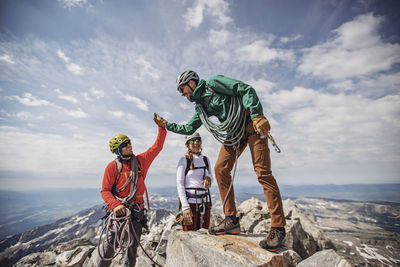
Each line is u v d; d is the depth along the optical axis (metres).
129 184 3.16
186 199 3.33
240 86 2.34
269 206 2.28
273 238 2.17
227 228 2.71
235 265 1.93
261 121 2.06
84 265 5.06
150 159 3.62
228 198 2.76
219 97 2.62
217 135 2.82
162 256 4.96
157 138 3.83
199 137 3.88
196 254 2.29
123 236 2.68
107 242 2.83
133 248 2.99
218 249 2.19
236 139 2.64
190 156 3.76
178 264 2.47
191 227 3.50
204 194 3.66
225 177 2.79
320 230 7.34
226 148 2.79
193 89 2.88
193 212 3.56
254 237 2.66
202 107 2.99
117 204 2.88
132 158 3.32
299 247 6.21
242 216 7.60
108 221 2.82
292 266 2.23
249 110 2.27
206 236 2.61
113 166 3.19
